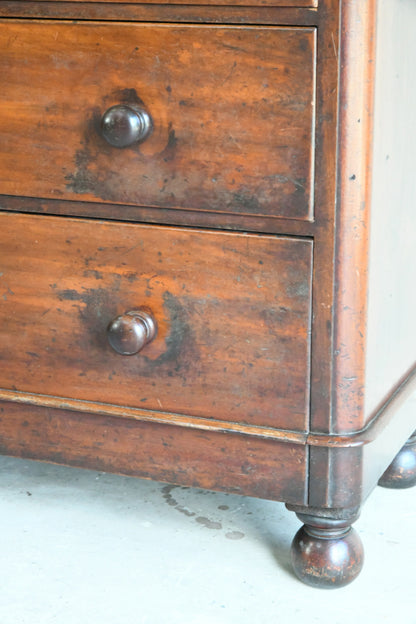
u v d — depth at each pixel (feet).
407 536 4.72
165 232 4.05
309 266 3.86
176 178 3.97
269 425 4.07
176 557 4.47
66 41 4.01
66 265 4.24
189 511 4.94
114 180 4.07
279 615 4.02
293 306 3.92
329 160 3.76
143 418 4.23
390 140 4.10
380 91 3.89
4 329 4.43
